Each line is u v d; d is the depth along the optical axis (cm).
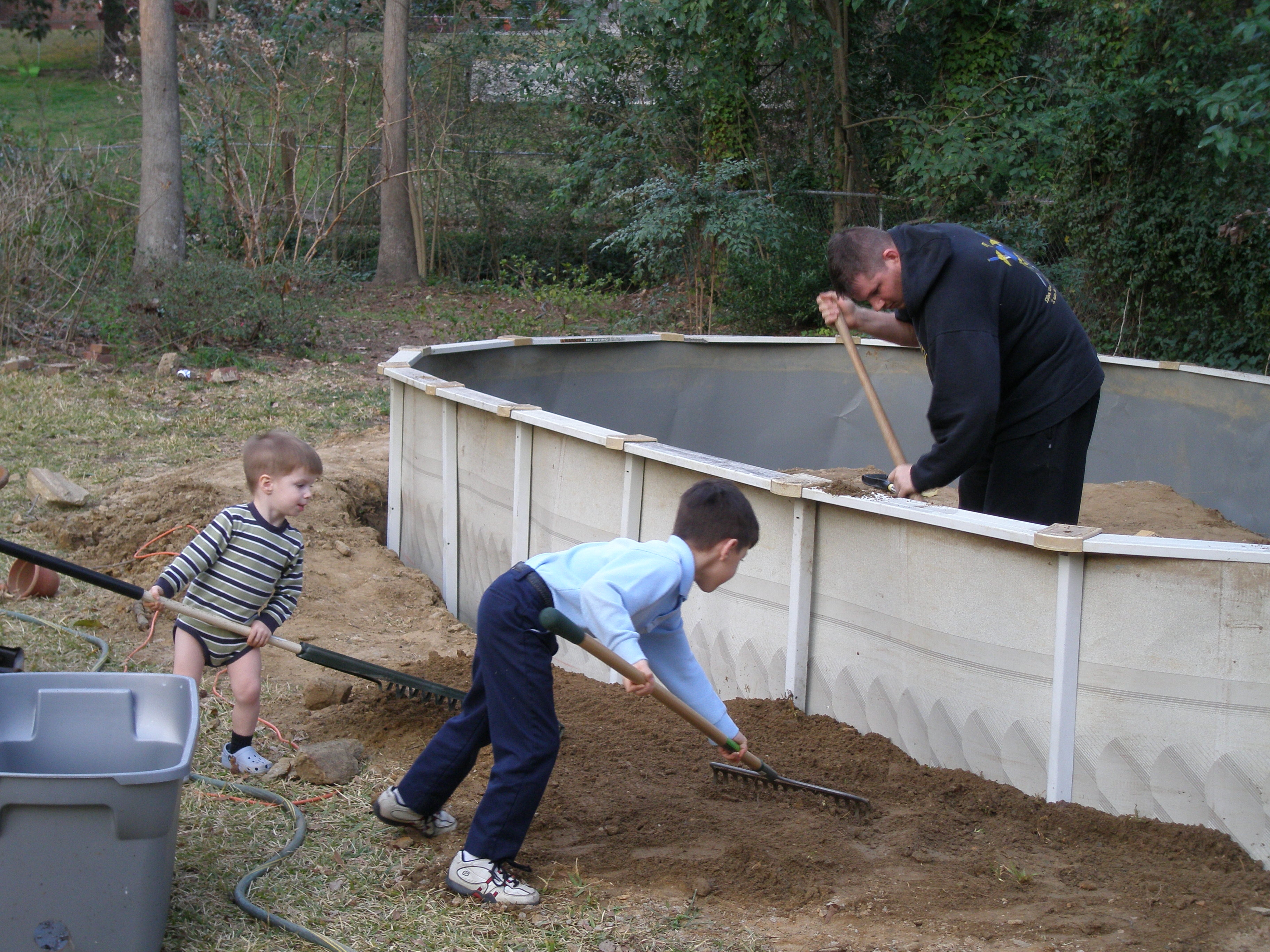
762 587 421
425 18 1839
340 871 317
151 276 1177
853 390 874
